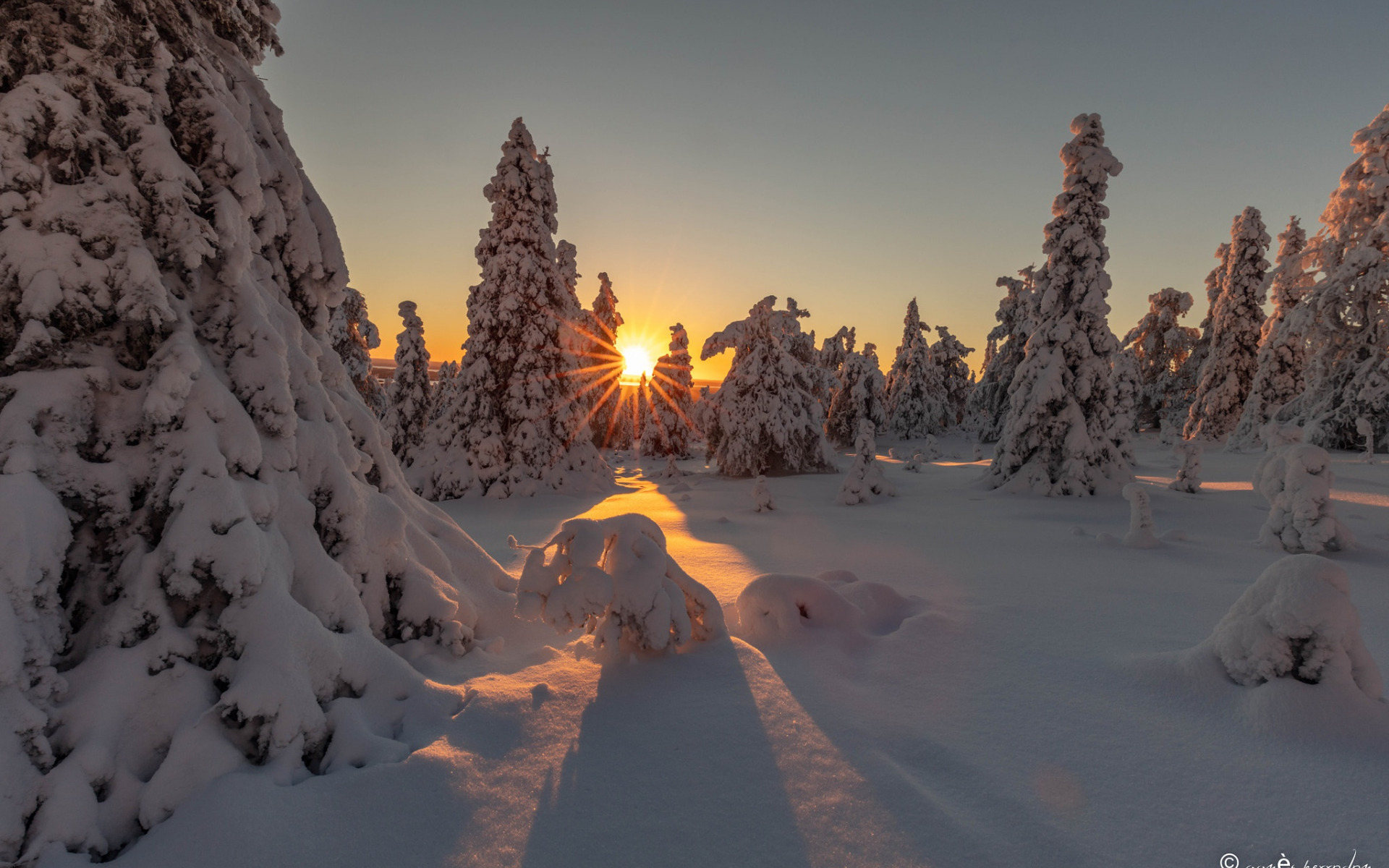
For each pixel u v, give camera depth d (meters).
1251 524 11.91
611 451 47.81
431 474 19.48
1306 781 3.13
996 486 17.89
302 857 2.55
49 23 3.55
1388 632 5.61
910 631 5.27
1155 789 3.09
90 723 2.88
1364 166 22.70
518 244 20.48
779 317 26.62
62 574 3.30
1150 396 45.19
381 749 3.27
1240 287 33.59
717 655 4.64
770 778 3.17
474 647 4.86
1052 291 17.02
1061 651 5.04
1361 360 23.28
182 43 4.26
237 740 3.12
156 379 3.44
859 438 17.67
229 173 4.20
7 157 3.31
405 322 29.34
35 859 2.44
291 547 3.90
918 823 2.81
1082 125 17.00
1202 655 4.29
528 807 2.95
